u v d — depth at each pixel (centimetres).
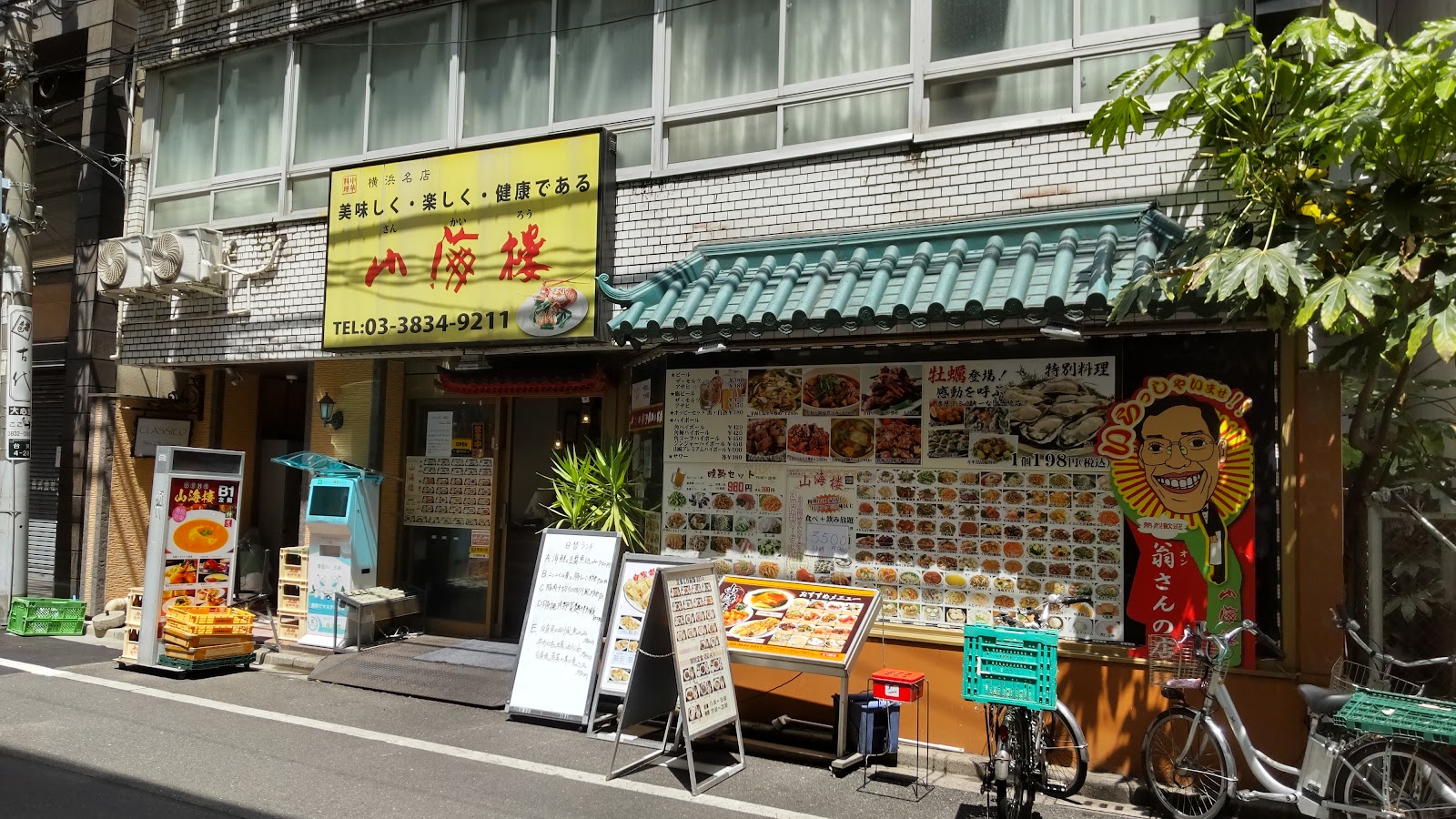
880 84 729
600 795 559
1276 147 521
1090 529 628
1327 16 577
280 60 1024
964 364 671
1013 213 675
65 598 1120
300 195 991
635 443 831
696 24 809
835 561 697
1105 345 632
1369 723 465
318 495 949
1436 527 587
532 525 966
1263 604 584
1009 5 697
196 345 1030
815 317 615
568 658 712
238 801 533
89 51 1177
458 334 827
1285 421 582
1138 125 569
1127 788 577
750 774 607
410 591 977
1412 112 466
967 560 661
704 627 610
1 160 1100
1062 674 623
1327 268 524
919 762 637
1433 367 639
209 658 854
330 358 948
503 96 899
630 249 804
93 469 1122
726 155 788
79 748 627
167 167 1102
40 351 1238
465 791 558
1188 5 648
